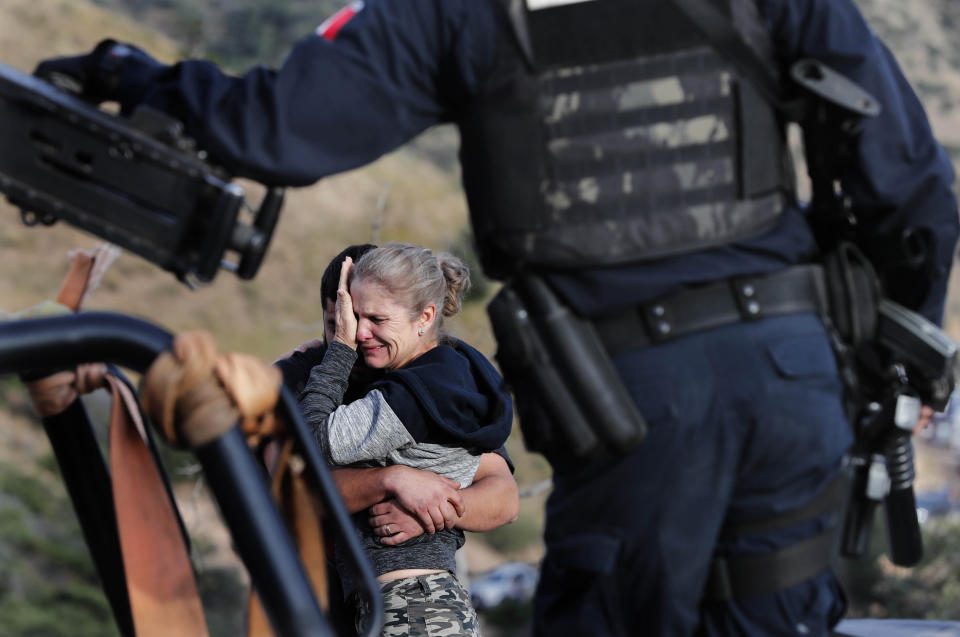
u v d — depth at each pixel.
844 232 5.96
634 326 5.39
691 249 5.37
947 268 5.96
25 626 45.97
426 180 148.88
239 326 105.62
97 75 4.52
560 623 5.54
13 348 1.56
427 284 4.39
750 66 5.39
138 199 4.05
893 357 6.41
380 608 1.88
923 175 5.63
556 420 5.39
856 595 49.44
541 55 5.18
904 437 6.67
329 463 4.27
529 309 5.45
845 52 5.43
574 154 5.27
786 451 5.41
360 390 4.62
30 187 4.04
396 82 4.94
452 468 4.45
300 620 1.62
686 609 5.39
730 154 5.41
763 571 5.47
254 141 4.57
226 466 1.65
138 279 104.25
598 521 5.45
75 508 2.37
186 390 1.62
